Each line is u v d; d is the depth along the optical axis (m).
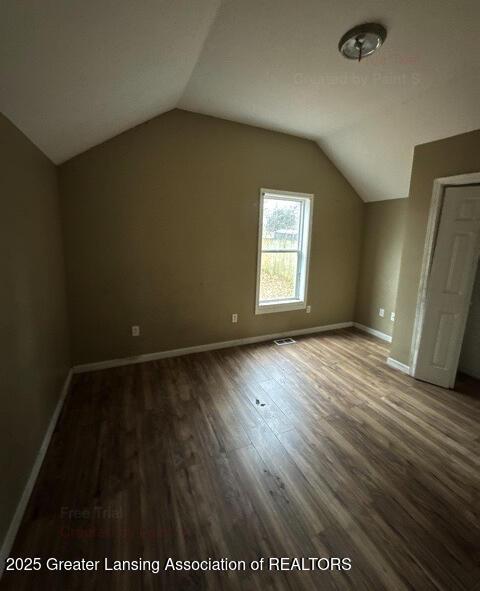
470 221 2.49
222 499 1.56
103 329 2.99
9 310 1.42
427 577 1.21
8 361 1.39
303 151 3.72
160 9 1.23
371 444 2.00
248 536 1.37
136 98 2.12
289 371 3.08
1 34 0.94
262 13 1.60
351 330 4.48
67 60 1.27
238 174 3.37
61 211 2.64
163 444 1.96
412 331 3.01
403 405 2.48
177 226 3.15
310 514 1.48
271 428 2.14
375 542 1.35
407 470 1.78
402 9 1.56
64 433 2.05
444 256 2.66
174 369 3.06
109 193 2.79
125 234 2.93
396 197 3.82
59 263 2.55
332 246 4.23
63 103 1.64
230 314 3.67
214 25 1.69
